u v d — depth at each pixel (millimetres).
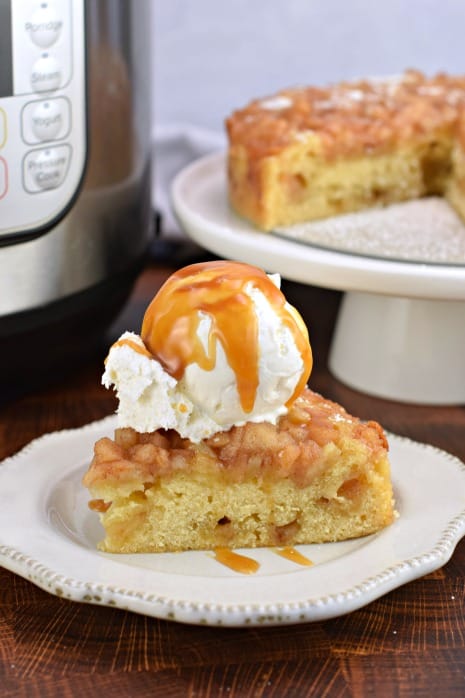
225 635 755
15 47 838
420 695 729
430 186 1113
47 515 796
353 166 1053
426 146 1090
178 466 776
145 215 981
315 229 1006
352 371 981
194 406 780
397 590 784
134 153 947
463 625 765
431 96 1136
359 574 752
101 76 898
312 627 760
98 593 737
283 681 733
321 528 793
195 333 767
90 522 804
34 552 762
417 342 957
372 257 936
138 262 971
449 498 807
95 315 938
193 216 991
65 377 974
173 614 730
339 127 1040
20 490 812
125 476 772
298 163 1019
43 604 772
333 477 787
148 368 770
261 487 786
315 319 1071
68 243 899
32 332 898
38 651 748
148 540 784
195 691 728
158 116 1271
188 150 1212
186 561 778
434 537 775
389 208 1078
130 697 725
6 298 880
